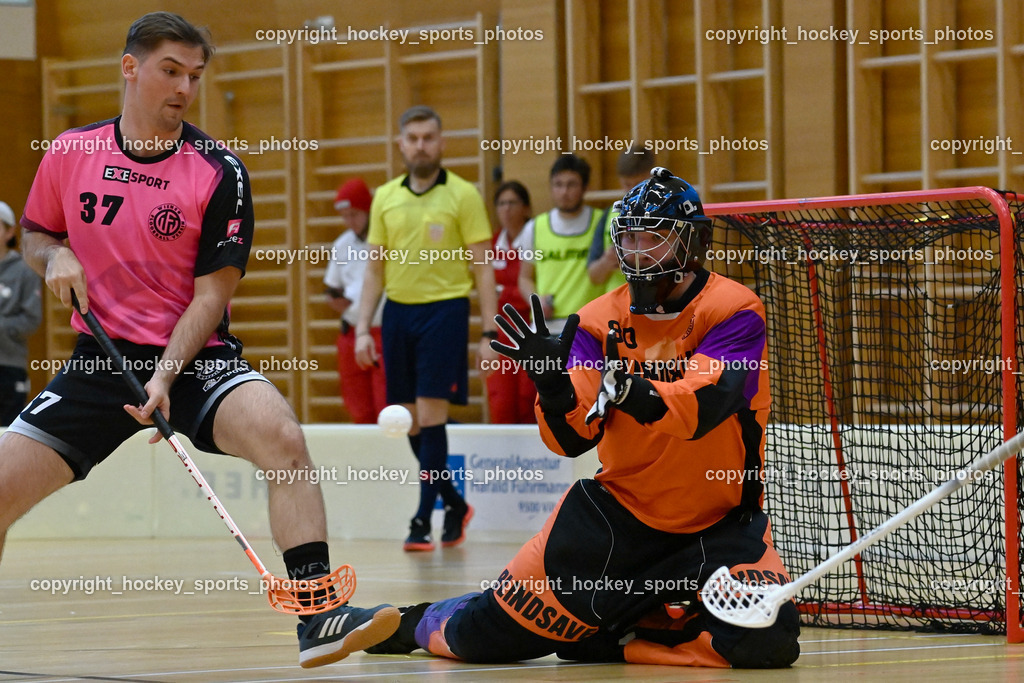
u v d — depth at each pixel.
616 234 8.59
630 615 9.00
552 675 8.44
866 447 14.57
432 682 8.14
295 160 30.02
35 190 9.20
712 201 25.11
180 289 8.94
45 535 22.77
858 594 12.99
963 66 23.17
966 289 18.72
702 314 8.64
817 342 13.41
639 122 25.78
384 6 28.92
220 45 30.61
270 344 31.12
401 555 18.42
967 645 9.96
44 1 32.47
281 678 8.32
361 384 24.50
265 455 8.36
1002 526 11.78
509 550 19.16
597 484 9.13
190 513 22.59
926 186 22.88
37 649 9.86
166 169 8.90
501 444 20.59
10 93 32.62
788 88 24.11
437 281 19.03
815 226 12.68
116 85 32.00
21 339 23.16
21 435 8.58
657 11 26.09
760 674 8.35
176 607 12.92
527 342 8.28
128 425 8.79
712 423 8.11
